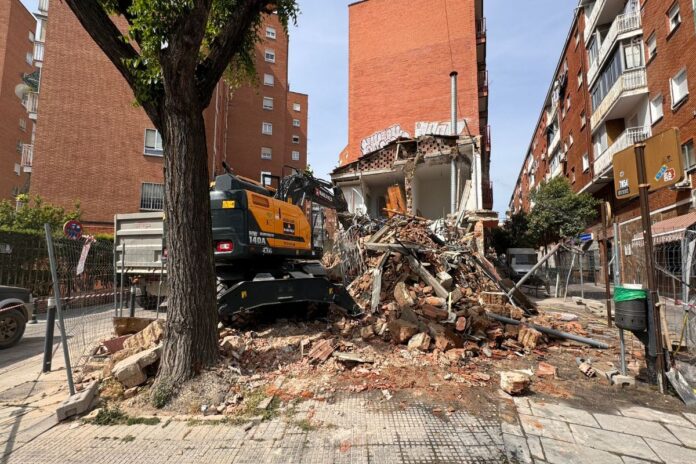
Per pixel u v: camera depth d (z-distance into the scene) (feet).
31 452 9.96
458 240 39.52
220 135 94.27
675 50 46.50
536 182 146.72
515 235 84.74
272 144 116.26
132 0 13.69
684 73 45.09
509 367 16.57
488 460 9.29
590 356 18.40
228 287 19.52
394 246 27.30
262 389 13.64
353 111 88.28
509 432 10.66
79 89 64.69
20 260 34.94
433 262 28.37
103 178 64.49
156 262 28.32
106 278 22.29
